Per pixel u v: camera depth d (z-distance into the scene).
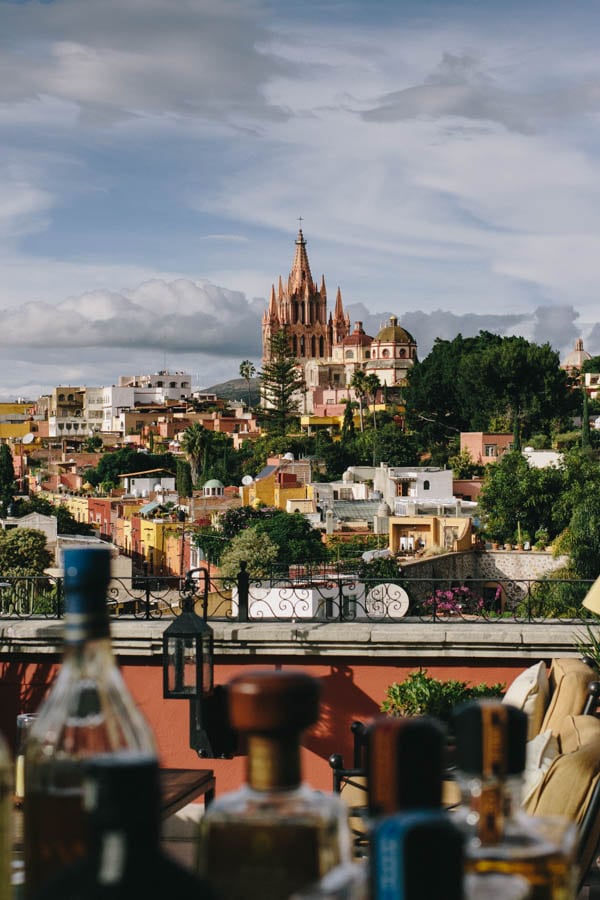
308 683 1.28
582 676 6.34
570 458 54.97
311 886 1.21
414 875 1.05
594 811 4.57
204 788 5.59
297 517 57.81
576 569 42.97
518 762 1.29
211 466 115.44
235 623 7.87
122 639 7.64
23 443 165.62
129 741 1.39
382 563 39.94
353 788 6.22
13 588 8.64
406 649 7.61
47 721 1.40
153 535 69.75
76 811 1.38
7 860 1.45
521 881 1.24
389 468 74.00
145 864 1.14
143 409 183.62
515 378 101.31
